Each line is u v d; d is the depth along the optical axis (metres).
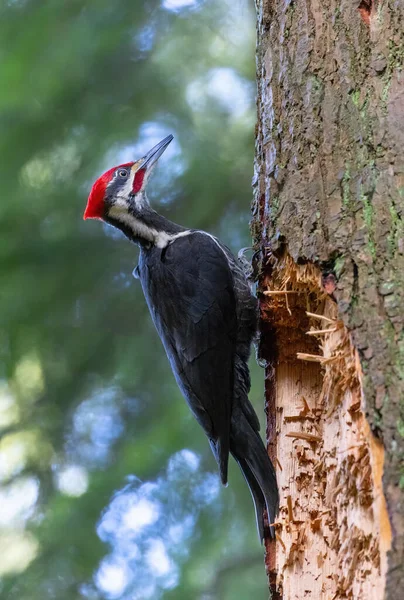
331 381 6.32
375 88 6.43
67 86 13.09
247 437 7.78
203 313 8.50
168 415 12.74
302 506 6.91
